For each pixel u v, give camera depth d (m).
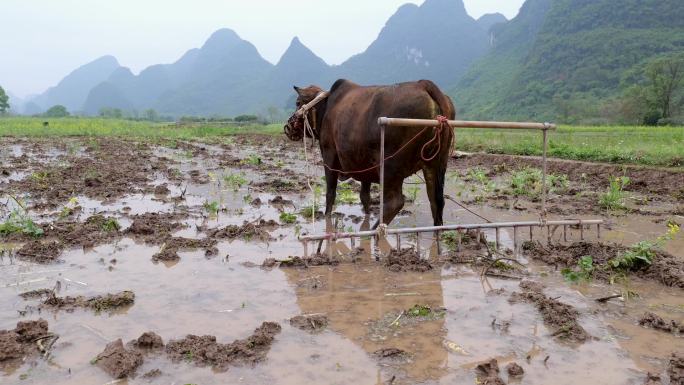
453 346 4.25
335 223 8.40
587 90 101.88
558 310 4.78
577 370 3.90
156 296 5.30
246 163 16.75
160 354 4.12
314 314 4.86
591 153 16.75
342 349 4.22
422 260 6.24
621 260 5.93
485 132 30.34
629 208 9.60
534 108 104.38
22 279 5.75
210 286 5.58
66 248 6.85
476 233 7.10
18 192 10.71
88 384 3.72
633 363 4.00
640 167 14.41
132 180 12.55
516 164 16.45
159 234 7.48
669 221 8.43
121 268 6.14
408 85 6.60
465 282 5.73
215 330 4.55
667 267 5.78
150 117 138.62
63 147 21.69
